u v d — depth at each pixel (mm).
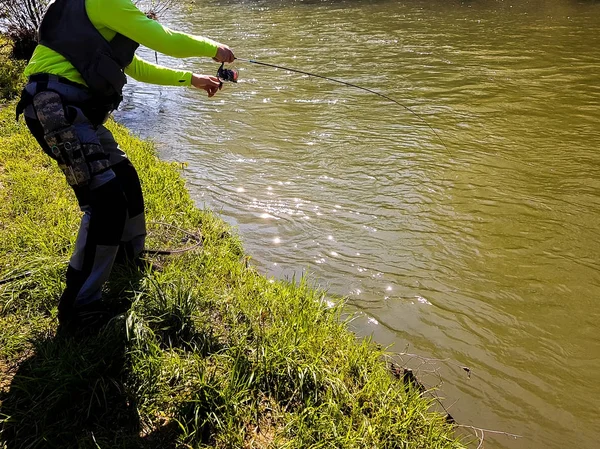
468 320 3758
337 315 3627
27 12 10320
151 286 3084
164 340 2855
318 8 18891
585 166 6188
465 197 5512
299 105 8617
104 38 2459
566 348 3518
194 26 15859
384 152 6664
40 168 4938
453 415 2977
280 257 4434
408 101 8617
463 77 9820
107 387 2445
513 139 7016
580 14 15867
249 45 13047
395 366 3225
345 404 2637
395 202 5418
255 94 9297
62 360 2494
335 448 2348
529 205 5328
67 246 3529
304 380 2693
